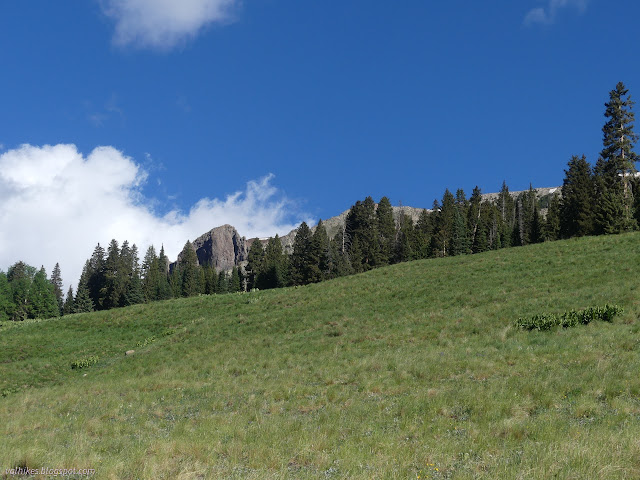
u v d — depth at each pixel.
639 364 13.98
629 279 29.83
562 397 12.36
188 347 33.72
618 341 17.16
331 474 8.70
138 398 19.00
